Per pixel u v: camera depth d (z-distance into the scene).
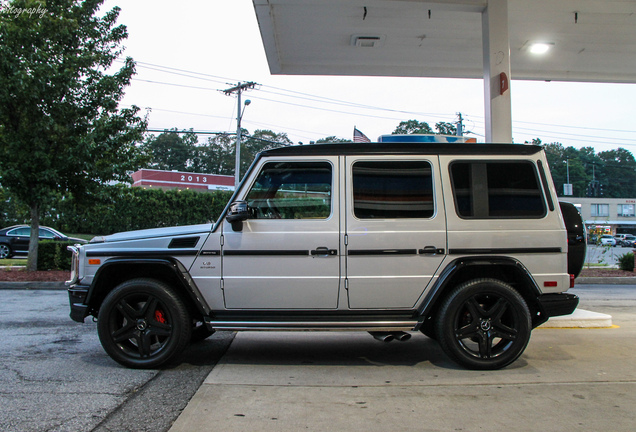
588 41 9.89
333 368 4.46
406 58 10.85
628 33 9.46
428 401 3.56
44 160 11.67
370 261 4.29
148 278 4.41
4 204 27.88
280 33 9.49
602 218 69.06
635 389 3.86
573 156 101.88
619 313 7.99
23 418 3.15
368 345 5.42
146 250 4.38
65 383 3.92
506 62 7.67
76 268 4.57
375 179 4.43
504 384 3.98
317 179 4.45
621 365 4.60
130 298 4.36
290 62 11.07
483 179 4.47
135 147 13.43
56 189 12.33
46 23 11.48
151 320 4.33
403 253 4.30
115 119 12.39
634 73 11.88
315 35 9.54
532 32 9.46
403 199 4.40
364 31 9.34
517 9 8.41
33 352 4.98
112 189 12.99
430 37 9.65
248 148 92.88
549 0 8.08
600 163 102.56
